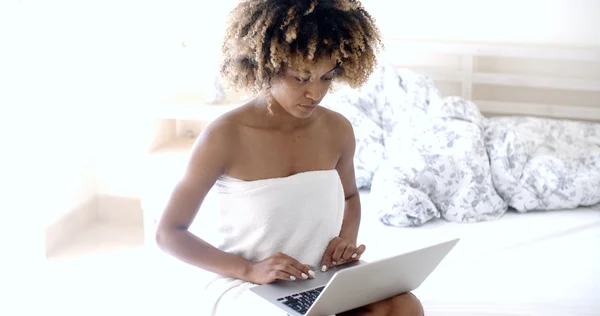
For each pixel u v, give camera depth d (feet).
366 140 8.68
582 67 9.75
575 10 9.64
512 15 9.85
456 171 8.03
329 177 5.20
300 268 4.94
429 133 8.52
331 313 4.63
